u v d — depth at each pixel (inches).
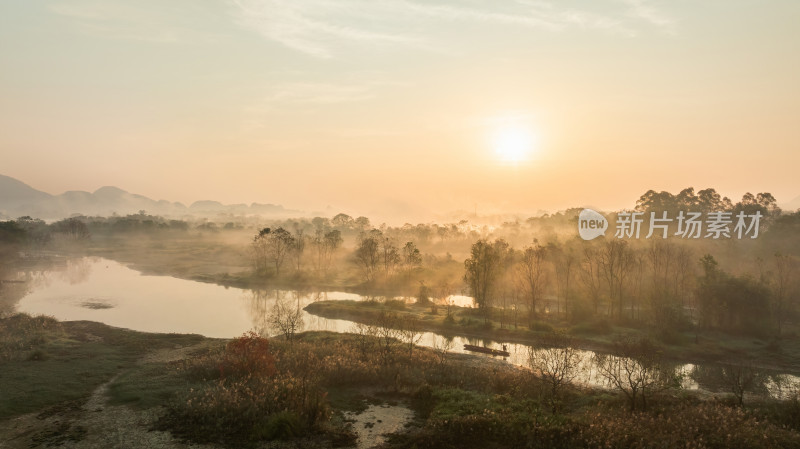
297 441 789.9
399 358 1363.2
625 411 925.8
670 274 2829.7
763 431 781.3
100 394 1054.4
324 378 1145.4
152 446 775.1
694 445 707.4
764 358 1681.8
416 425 880.9
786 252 3115.2
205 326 2149.4
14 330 1660.9
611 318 2274.9
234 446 772.0
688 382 1437.0
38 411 938.1
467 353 1784.0
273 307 2625.5
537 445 745.6
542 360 1455.5
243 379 1066.7
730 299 2014.0
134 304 2682.1
